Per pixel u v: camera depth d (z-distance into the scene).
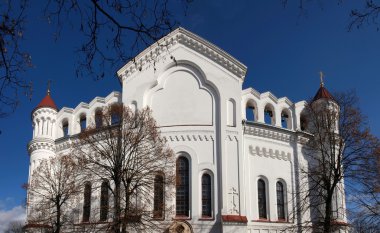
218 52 48.66
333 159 39.56
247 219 44.03
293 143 49.75
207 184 44.97
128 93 49.06
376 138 38.69
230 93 47.84
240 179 44.62
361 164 38.28
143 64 49.16
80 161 42.22
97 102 51.94
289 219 46.38
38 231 46.41
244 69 48.72
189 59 48.84
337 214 43.16
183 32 49.53
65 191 42.53
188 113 47.47
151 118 42.62
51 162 45.53
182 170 45.59
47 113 53.00
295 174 48.66
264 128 48.09
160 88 48.62
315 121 47.41
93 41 10.15
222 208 43.19
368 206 37.84
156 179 41.88
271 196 46.69
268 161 47.69
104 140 41.69
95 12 9.72
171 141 46.16
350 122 39.16
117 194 37.69
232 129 46.41
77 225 44.50
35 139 51.94
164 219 42.69
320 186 40.19
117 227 36.44
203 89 48.22
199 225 42.97
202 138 46.19
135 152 40.31
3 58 9.72
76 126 52.44
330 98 48.88
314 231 45.91
